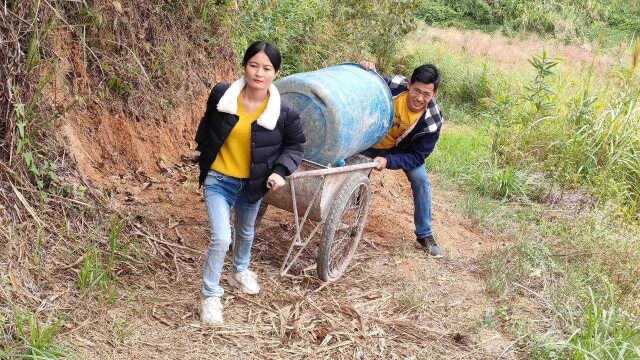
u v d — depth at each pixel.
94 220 5.19
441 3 21.48
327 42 11.28
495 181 8.25
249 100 4.24
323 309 4.91
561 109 9.84
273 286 5.10
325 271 5.20
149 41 7.09
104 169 6.22
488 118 9.99
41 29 5.02
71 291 4.45
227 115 4.21
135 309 4.47
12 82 4.73
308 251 5.76
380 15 12.51
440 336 4.86
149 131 6.89
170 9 7.44
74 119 6.10
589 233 6.93
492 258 6.14
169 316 4.50
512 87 12.48
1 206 4.53
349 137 4.90
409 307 5.14
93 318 4.28
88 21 6.26
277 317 4.71
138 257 5.03
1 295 4.12
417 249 6.25
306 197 4.93
